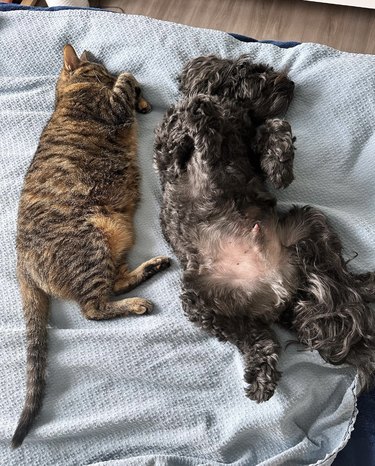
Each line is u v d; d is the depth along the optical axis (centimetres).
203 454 88
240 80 93
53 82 113
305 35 141
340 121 99
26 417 87
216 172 86
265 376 83
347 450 86
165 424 89
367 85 100
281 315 89
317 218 88
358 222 93
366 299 88
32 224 96
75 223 96
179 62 109
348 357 85
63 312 98
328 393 89
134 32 112
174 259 98
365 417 88
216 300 87
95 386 92
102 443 90
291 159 86
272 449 87
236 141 88
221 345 91
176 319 93
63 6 121
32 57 115
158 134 93
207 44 109
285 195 97
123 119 105
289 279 85
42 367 90
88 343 93
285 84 95
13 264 102
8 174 108
